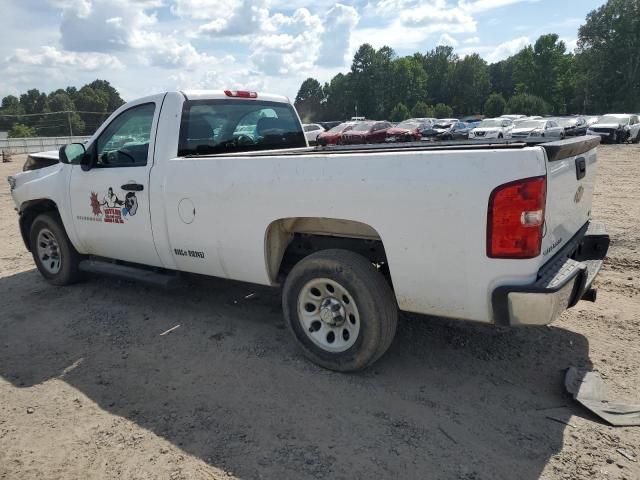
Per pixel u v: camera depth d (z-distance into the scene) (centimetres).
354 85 11631
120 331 450
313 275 358
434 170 296
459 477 262
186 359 396
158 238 440
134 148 455
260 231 372
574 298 320
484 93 12475
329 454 282
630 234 725
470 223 289
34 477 274
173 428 310
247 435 301
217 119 473
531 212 278
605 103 8075
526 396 332
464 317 311
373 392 340
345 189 327
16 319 486
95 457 288
